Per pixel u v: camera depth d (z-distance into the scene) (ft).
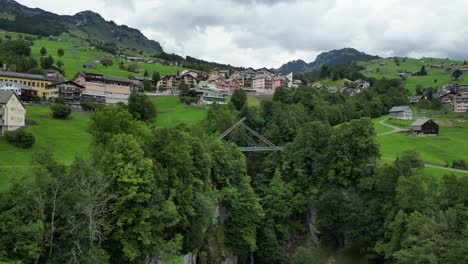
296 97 526.98
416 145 422.00
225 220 276.82
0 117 326.85
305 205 316.60
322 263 277.23
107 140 208.85
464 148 409.90
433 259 165.37
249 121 431.02
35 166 154.61
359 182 296.92
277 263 283.79
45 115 413.18
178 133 219.20
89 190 153.28
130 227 170.30
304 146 337.52
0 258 133.49
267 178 344.69
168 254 190.80
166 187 195.83
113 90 576.61
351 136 308.19
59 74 652.48
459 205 200.13
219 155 286.66
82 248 149.89
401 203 228.02
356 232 264.93
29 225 137.49
